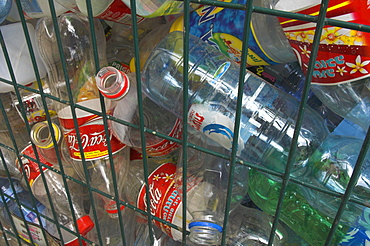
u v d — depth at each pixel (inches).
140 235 29.1
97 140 22.1
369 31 9.5
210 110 18.6
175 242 27.8
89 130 21.7
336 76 16.1
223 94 21.5
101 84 16.2
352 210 18.4
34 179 29.3
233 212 25.4
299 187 21.4
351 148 18.9
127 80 16.7
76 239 30.5
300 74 24.1
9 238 39.1
